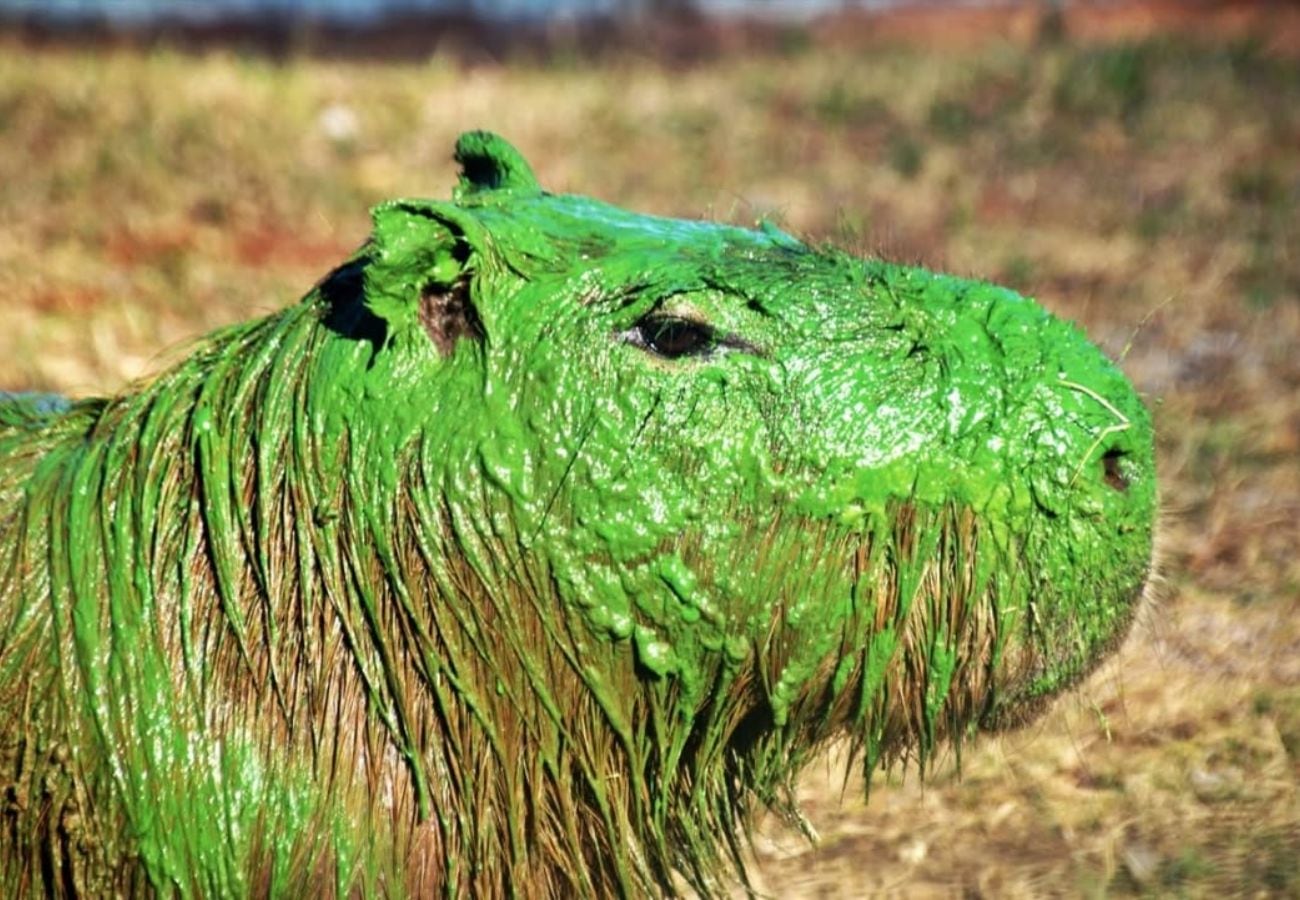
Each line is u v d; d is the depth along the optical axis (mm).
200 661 5699
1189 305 15930
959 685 5832
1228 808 8578
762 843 8469
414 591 5730
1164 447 12594
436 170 18953
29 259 15164
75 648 5695
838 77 23766
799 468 5676
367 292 5621
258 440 5855
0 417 6414
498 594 5730
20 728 5652
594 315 5746
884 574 5707
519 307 5762
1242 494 12016
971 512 5660
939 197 19312
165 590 5754
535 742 5836
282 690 5688
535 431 5707
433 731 5766
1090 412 5715
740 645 5750
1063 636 5773
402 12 31938
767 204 18719
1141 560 5816
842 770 9070
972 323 5816
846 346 5734
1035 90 22922
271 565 5762
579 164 19625
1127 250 17531
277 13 31172
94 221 16297
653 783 6039
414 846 5766
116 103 19406
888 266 6008
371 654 5723
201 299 14688
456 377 5762
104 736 5617
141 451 5938
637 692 5836
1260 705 9406
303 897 5656
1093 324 15383
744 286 5773
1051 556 5688
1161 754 9047
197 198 17359
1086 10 33875
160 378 6188
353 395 5777
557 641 5754
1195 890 7801
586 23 32094
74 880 5629
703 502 5688
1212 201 19031
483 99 21422
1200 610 10453
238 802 5609
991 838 8469
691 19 33219
